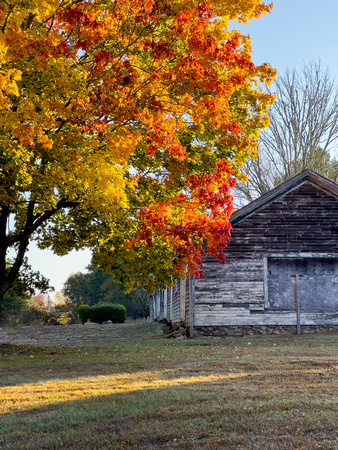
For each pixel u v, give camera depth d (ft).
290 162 130.41
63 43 31.76
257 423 20.61
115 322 156.87
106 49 37.06
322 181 74.59
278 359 42.88
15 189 44.88
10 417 23.85
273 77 34.88
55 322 248.93
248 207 73.92
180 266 37.24
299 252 74.28
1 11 29.66
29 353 57.72
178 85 34.12
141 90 35.88
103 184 37.58
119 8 32.63
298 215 75.15
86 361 47.57
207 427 20.51
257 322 72.38
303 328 73.20
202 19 32.65
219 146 52.06
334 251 74.64
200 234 35.55
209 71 32.99
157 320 134.62
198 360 44.80
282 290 74.95
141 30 33.19
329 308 74.64
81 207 57.88
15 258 64.39
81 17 31.86
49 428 21.68
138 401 25.54
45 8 31.45
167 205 37.47
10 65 35.24
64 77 35.88
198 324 72.38
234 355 48.08
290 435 19.01
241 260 73.77
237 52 33.55
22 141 33.27
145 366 42.14
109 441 19.35
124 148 36.45
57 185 41.98
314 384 29.14
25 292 73.67
